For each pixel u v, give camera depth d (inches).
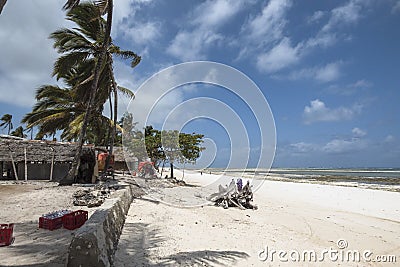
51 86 925.2
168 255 237.8
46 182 643.5
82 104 866.8
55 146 741.9
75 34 699.4
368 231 386.0
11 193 463.2
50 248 214.5
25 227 271.6
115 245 241.3
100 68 621.9
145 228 322.3
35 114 907.4
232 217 441.1
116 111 753.6
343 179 1755.7
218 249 264.2
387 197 788.0
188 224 362.6
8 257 195.2
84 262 174.7
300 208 583.2
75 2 450.3
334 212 543.2
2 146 712.4
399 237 357.4
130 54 725.9
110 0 582.2
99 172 802.8
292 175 2466.8
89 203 363.3
